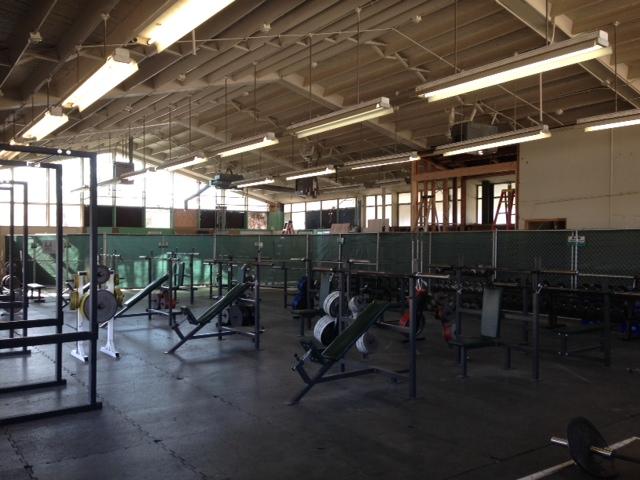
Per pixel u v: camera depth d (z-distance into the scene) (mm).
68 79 8281
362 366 5609
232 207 25484
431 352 6613
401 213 20953
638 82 8977
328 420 4004
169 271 8484
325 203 24672
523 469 3152
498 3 6754
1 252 15742
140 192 22797
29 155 13875
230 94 11242
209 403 4402
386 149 16328
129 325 8359
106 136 15719
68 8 5930
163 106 11586
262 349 6625
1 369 5504
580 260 8898
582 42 4445
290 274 14500
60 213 4984
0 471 3076
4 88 8500
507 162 12148
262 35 7348
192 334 6512
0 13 5961
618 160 10188
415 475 3059
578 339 7586
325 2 6625
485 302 5816
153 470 3104
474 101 10898
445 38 8445
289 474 3061
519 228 11805
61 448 3430
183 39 7094
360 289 9258
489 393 4777
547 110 11141
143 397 4562
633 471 3154
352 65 9820
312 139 15312
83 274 6195
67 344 6812
